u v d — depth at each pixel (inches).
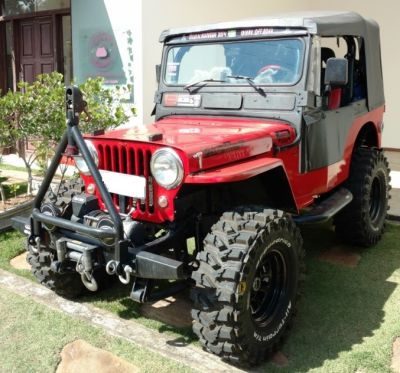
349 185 184.1
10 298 151.3
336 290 159.5
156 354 122.8
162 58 170.9
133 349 124.9
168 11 282.2
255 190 140.9
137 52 273.9
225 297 110.7
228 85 154.9
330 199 169.0
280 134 140.5
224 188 138.3
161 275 112.8
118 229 115.4
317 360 122.5
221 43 158.4
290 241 127.0
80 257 124.7
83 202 132.6
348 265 179.5
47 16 337.4
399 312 145.3
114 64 287.0
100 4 288.8
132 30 274.5
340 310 146.7
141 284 124.0
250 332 116.1
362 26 179.8
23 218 142.5
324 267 177.5
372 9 381.1
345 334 134.0
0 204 234.8
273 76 148.8
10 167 327.3
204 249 117.2
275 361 123.3
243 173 116.6
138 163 123.3
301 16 154.9
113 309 146.6
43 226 134.5
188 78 164.1
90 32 297.4
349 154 181.3
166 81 168.9
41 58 348.8
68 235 129.6
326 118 159.0
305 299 153.3
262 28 151.1
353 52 179.9
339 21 160.9
